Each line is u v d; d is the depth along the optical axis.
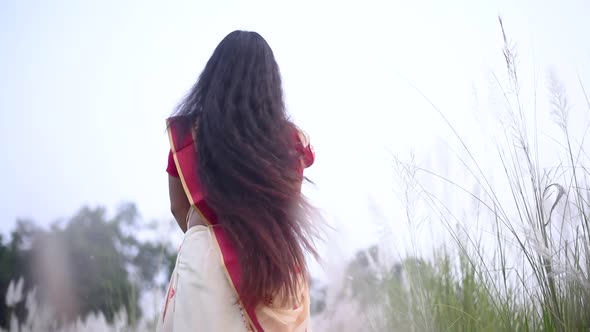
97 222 6.54
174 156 2.59
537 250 2.74
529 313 3.07
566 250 2.79
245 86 2.60
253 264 2.41
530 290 3.04
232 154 2.49
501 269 3.30
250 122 2.54
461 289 3.63
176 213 2.71
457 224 3.48
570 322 2.76
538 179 2.95
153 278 4.73
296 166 2.60
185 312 2.39
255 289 2.39
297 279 2.52
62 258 5.37
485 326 3.21
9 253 7.04
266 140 2.54
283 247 2.45
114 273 5.30
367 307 3.71
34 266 5.31
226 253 2.44
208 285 2.40
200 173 2.52
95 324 4.61
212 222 2.53
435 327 3.42
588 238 2.84
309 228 2.59
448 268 3.75
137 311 4.91
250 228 2.44
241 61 2.63
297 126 2.74
